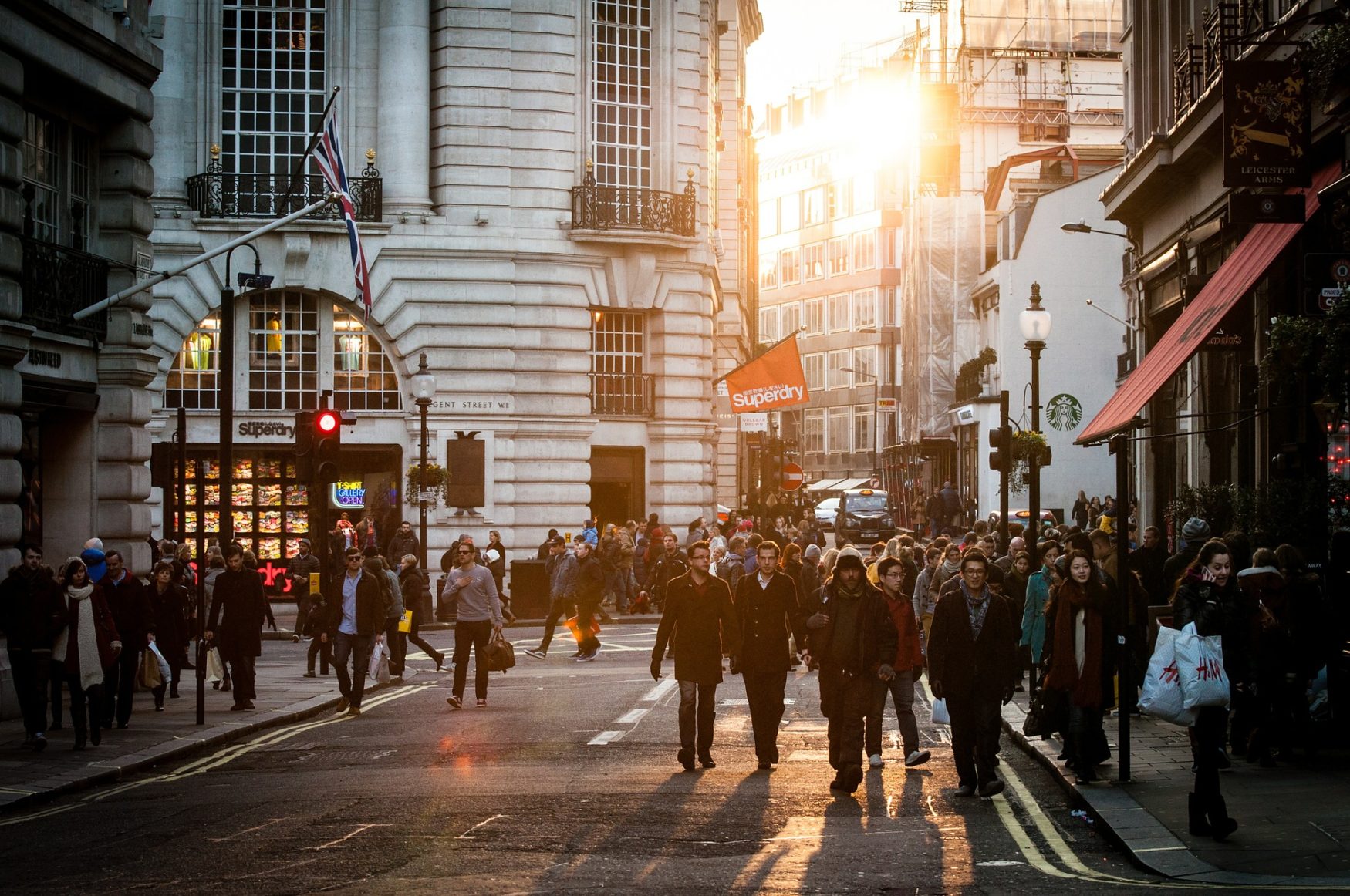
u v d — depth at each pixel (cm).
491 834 1295
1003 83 8219
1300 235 1997
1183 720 1213
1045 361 6494
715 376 6838
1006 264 6512
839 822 1359
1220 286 2316
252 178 4388
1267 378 1586
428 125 4519
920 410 8431
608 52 4688
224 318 2275
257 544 4369
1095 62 8269
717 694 2480
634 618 4150
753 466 7369
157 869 1181
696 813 1396
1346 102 1800
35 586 1869
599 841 1264
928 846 1247
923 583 2512
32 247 2331
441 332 4462
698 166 4812
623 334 4734
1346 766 1537
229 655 2281
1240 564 1802
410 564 3003
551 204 4562
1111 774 1531
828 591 1600
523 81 4544
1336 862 1126
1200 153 2753
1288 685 1580
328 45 4453
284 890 1088
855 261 11875
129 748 1883
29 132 2398
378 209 4428
